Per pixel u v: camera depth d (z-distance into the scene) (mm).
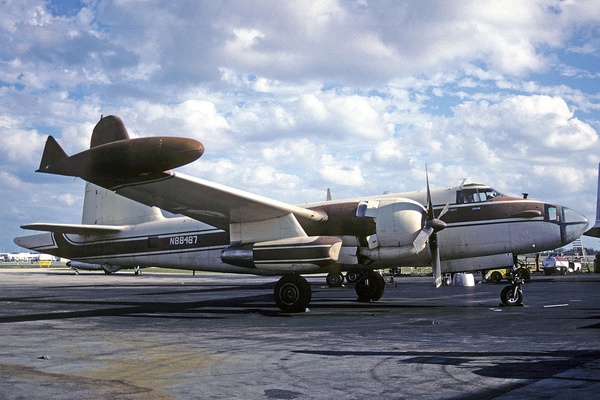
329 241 12945
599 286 25438
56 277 47312
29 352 7762
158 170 10547
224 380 5844
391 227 13469
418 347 7727
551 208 14984
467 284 28172
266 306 16016
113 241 20047
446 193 15484
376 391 5281
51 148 10742
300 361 6852
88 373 6254
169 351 7766
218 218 14164
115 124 12461
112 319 12508
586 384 5328
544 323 10344
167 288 27656
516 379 5590
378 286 16547
